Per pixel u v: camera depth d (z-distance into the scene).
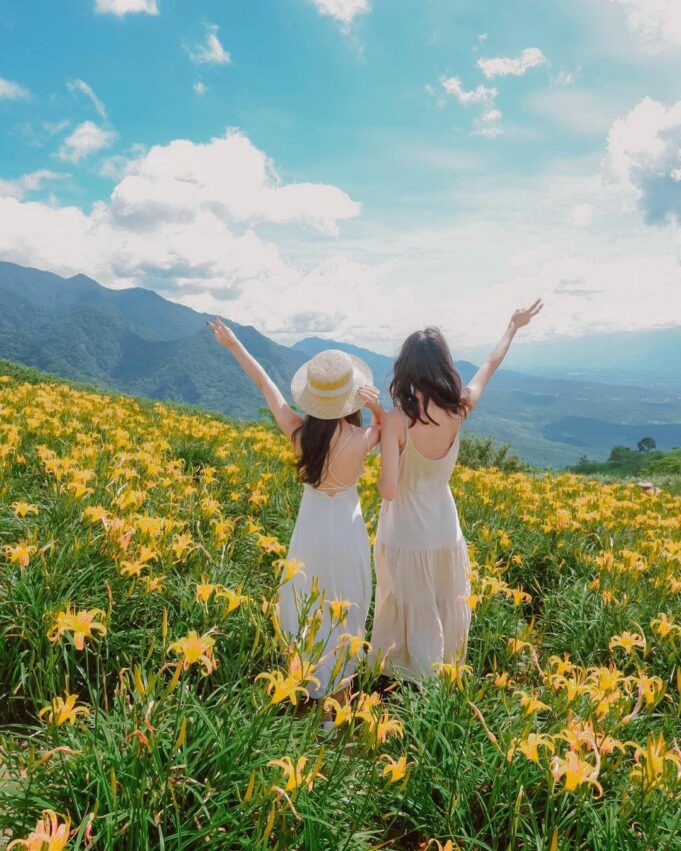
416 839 2.46
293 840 2.03
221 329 3.60
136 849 1.96
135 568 3.10
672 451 68.06
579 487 10.69
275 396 3.48
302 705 3.25
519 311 3.95
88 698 2.96
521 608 4.84
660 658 3.97
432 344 3.34
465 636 3.33
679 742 2.80
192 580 3.60
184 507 4.96
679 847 2.21
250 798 2.01
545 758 2.26
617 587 4.73
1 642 2.91
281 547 3.38
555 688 2.78
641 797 2.24
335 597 3.37
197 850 1.98
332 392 3.18
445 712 2.76
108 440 6.90
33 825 2.00
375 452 10.20
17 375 19.97
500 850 2.36
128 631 3.21
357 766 2.47
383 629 3.69
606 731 2.57
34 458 5.76
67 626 2.27
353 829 2.11
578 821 2.28
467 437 18.36
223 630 3.29
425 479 3.53
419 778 2.48
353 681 3.60
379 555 3.69
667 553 5.34
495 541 5.40
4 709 2.87
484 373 3.73
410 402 3.32
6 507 4.29
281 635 2.57
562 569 5.68
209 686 3.13
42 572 3.26
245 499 5.93
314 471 3.29
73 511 4.13
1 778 2.17
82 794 2.12
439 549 3.55
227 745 2.29
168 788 2.07
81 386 21.38
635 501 9.73
